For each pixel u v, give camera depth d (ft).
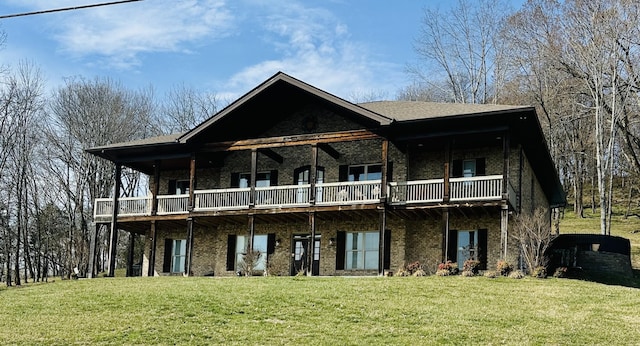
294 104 106.93
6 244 141.38
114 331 60.54
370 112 95.25
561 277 89.86
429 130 95.61
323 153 108.27
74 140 161.68
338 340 55.98
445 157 95.09
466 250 98.43
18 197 135.64
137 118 175.42
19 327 63.31
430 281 82.89
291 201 102.27
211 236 115.75
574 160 185.78
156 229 112.27
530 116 89.81
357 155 105.50
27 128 144.05
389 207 96.17
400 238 101.40
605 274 106.42
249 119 107.96
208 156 113.19
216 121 104.37
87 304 72.64
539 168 111.96
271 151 108.58
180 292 77.15
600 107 141.49
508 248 95.40
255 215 103.60
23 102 142.61
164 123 187.42
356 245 104.32
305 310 66.54
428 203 94.53
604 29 139.74
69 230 153.48
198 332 59.36
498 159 98.84
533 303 70.03
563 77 159.12
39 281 148.87
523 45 163.84
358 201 97.35
